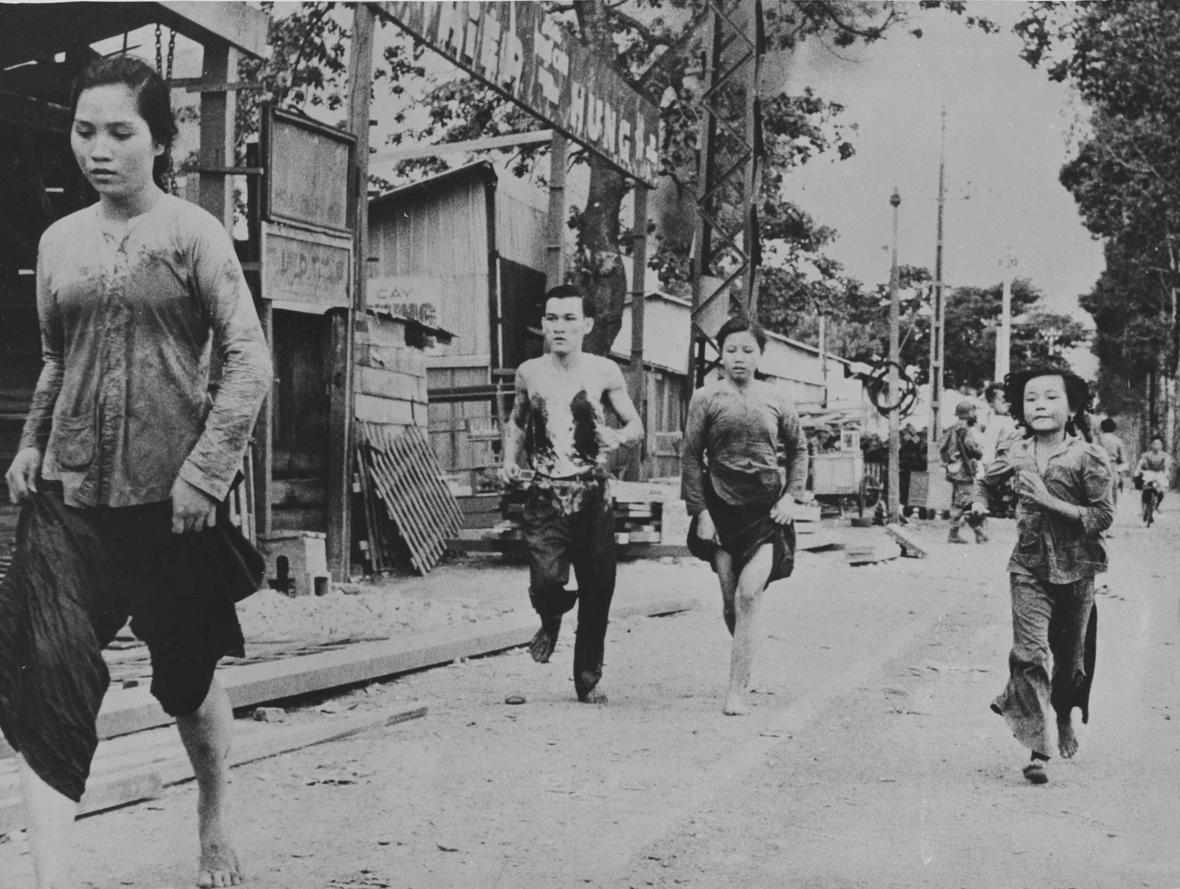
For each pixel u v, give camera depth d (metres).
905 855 4.50
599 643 7.33
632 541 16.25
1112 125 28.03
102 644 3.55
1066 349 45.38
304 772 5.63
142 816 4.89
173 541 3.61
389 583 13.34
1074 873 4.33
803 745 6.25
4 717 3.36
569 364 7.24
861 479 25.78
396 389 15.07
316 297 12.57
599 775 5.59
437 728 6.59
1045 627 5.68
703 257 17.36
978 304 46.25
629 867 4.33
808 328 48.94
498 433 21.20
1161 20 26.23
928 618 11.22
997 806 5.19
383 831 4.73
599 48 26.94
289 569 11.43
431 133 29.48
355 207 13.16
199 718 3.87
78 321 3.59
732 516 7.16
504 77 16.34
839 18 27.62
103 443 3.56
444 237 26.55
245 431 3.61
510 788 5.35
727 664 8.74
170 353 3.62
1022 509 5.77
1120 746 6.39
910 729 6.67
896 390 24.98
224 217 11.93
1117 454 22.55
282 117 12.04
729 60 26.95
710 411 7.12
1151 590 13.47
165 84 3.65
